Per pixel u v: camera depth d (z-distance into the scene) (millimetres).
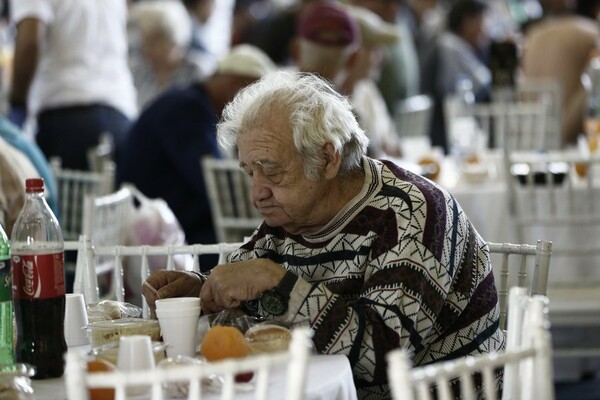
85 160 10609
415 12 19234
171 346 3812
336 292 4188
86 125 10570
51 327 3732
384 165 4379
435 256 4090
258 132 4105
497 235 8039
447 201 4285
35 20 10195
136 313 4441
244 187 8500
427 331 4078
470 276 4301
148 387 3383
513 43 11422
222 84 8703
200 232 8625
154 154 8688
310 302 3959
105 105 10688
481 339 4324
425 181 4355
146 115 8766
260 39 14820
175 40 13367
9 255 3828
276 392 3396
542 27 12508
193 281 4461
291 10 14734
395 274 4016
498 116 11273
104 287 6723
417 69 18156
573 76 12031
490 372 2936
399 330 3936
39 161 6805
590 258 8109
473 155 9008
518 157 9008
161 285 4441
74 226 8328
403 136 13914
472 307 4312
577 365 8734
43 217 3742
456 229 4242
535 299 3139
